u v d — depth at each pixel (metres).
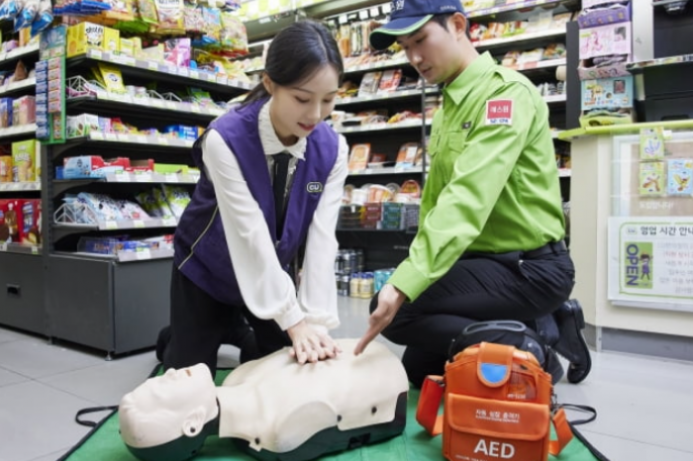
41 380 2.29
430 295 1.90
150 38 3.14
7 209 3.23
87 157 2.70
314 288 1.75
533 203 1.86
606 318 2.69
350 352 1.64
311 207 1.79
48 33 2.79
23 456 1.59
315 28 1.46
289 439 1.37
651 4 2.98
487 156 1.63
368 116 4.98
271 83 1.51
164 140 3.00
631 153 2.60
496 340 1.57
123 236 2.89
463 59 1.85
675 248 2.51
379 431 1.55
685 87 2.89
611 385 2.20
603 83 3.04
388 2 5.00
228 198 1.63
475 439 1.36
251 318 2.12
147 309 2.74
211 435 1.54
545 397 1.35
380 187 4.91
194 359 1.98
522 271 1.84
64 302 2.83
